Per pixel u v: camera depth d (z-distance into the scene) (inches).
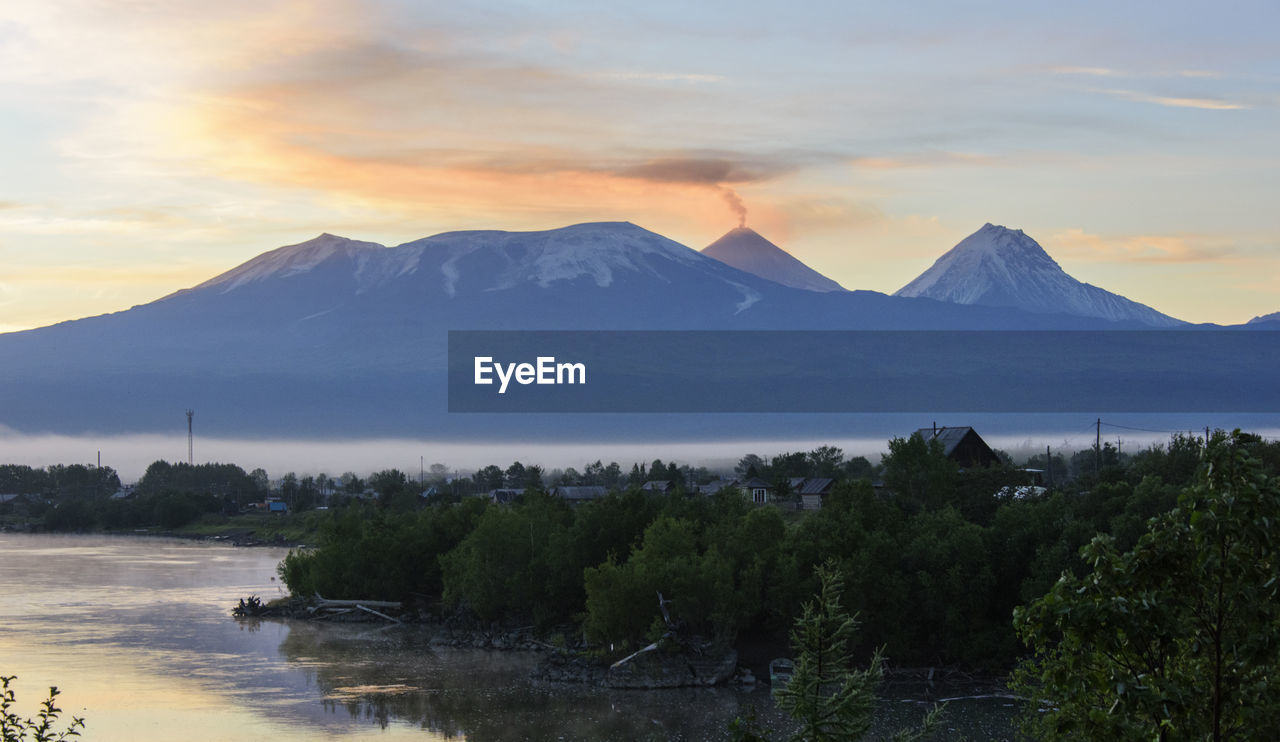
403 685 3991.1
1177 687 880.9
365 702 3708.2
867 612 4067.4
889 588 4062.5
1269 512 872.9
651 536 4562.0
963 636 4042.8
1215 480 904.3
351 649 4763.8
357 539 6018.7
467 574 5078.7
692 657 4106.8
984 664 4005.9
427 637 5108.3
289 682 4028.1
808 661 1187.3
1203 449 924.6
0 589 6604.3
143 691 3814.0
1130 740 876.0
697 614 4202.8
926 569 4141.2
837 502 4697.3
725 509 5295.3
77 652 4522.6
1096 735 906.1
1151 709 865.5
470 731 3336.6
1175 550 923.4
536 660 4532.5
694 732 3312.0
